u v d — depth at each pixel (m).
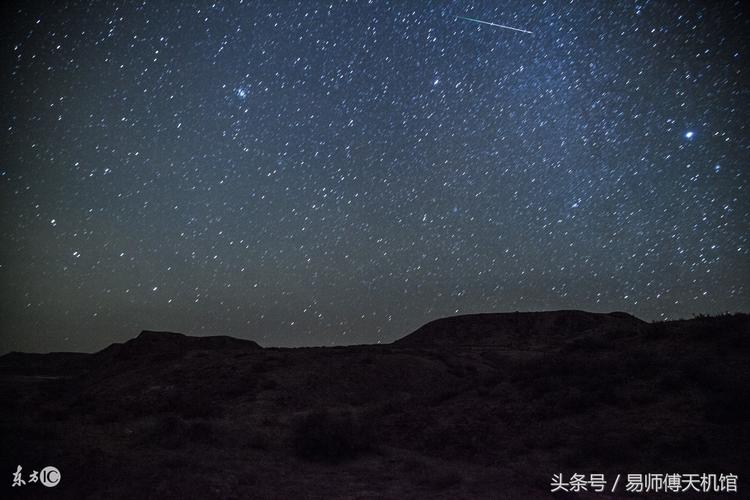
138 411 24.73
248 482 12.30
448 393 22.48
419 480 12.84
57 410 25.80
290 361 35.91
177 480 11.62
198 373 33.66
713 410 15.17
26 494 10.73
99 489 11.09
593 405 17.58
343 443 15.89
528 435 16.25
